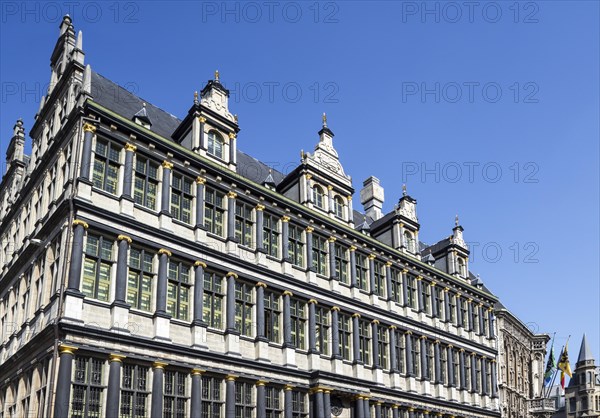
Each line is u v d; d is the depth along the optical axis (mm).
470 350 47531
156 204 30109
